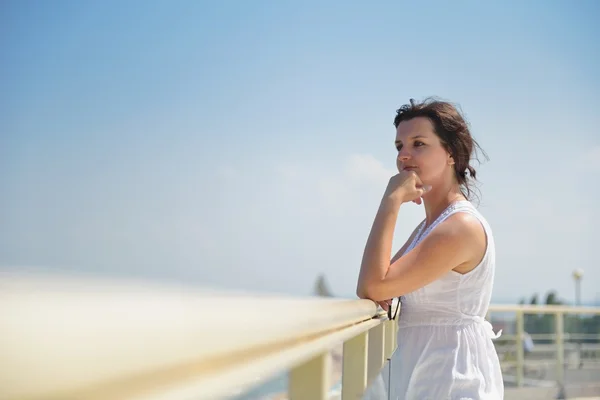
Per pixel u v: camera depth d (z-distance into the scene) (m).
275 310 0.43
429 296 1.73
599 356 6.05
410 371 1.74
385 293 1.62
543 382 5.79
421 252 1.65
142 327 0.21
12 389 0.16
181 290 0.30
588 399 5.89
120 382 0.20
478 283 1.71
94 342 0.18
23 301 0.17
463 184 1.91
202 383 0.30
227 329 0.31
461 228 1.66
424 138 1.83
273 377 0.47
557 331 5.90
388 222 1.67
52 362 0.17
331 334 0.80
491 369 1.74
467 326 1.72
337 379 1.06
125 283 0.26
